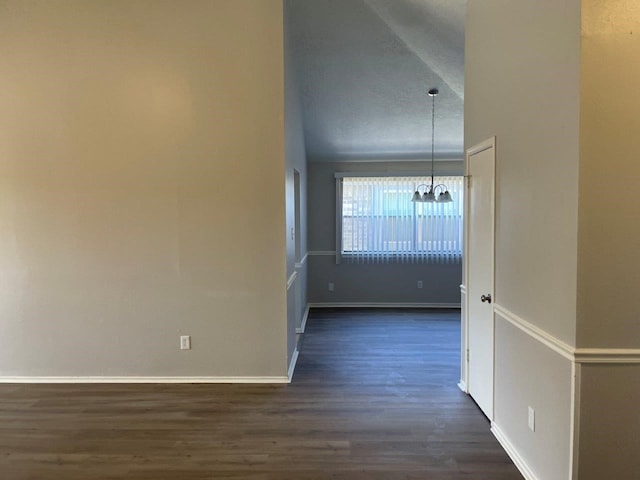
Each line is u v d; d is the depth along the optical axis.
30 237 3.57
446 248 6.45
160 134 3.52
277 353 3.62
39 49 3.47
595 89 1.75
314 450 2.57
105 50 3.47
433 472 2.36
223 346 3.62
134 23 3.46
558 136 1.93
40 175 3.54
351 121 5.51
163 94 3.50
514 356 2.46
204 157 3.53
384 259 6.52
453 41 3.80
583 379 1.82
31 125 3.52
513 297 2.47
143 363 3.63
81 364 3.64
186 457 2.51
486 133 2.90
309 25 4.04
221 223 3.56
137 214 3.56
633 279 1.79
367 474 2.34
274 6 3.44
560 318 1.94
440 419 2.95
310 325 5.50
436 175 6.38
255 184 3.54
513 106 2.43
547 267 2.05
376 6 3.76
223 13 3.46
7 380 3.64
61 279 3.59
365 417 2.98
